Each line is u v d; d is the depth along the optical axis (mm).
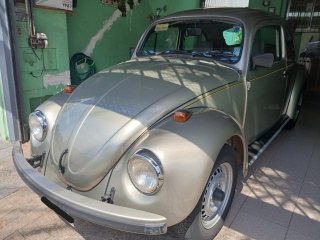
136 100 2105
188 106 2137
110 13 5410
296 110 4484
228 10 3184
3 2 3318
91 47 5180
